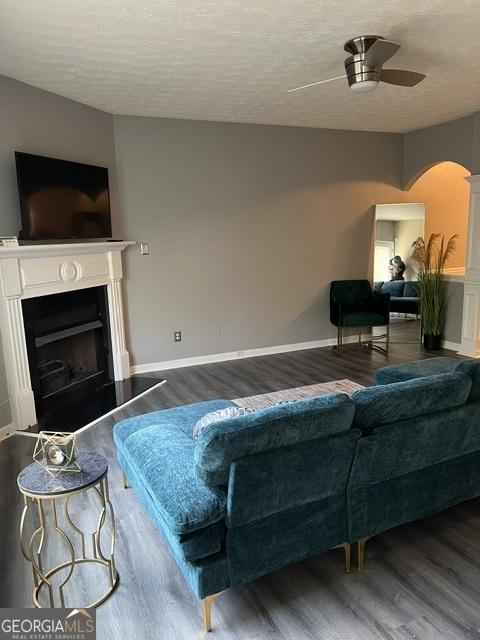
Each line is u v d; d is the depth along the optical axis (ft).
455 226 23.11
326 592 6.48
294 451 5.78
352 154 19.85
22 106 12.48
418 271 20.26
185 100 14.34
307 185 19.13
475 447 7.59
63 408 13.58
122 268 16.30
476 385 7.35
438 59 11.66
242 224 18.17
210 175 17.34
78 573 6.97
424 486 7.27
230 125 17.40
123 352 16.28
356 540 6.78
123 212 16.19
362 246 20.67
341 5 8.59
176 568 7.05
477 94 14.67
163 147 16.47
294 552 6.28
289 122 17.78
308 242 19.54
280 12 8.79
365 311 20.02
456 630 5.81
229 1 8.29
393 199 21.07
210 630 5.90
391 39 10.26
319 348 20.24
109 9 8.46
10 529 8.11
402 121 18.25
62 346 14.43
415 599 6.32
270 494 5.79
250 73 12.08
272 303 19.27
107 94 13.58
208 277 17.92
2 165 12.03
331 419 5.98
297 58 11.13
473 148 17.42
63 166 13.25
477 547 7.37
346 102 15.16
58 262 13.10
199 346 18.16
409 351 19.31
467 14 9.09
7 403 11.86
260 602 6.33
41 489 5.79
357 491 6.59
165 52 10.55
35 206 12.41
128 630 5.93
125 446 7.69
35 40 9.75
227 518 5.67
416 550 7.32
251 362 18.28
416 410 6.74
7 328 11.71
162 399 14.38
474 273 17.85
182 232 17.21
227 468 5.55
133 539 7.73
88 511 8.55
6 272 11.53
